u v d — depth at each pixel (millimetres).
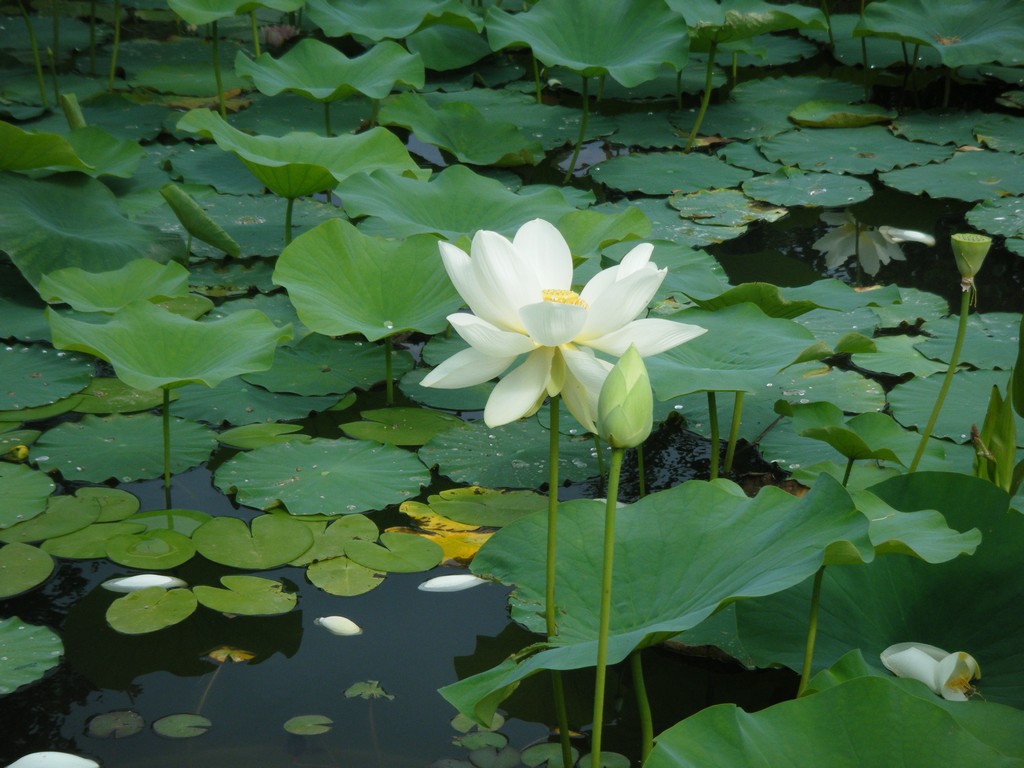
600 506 1920
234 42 6559
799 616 1775
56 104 5230
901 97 5758
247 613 2074
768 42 6734
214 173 4566
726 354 2266
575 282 2994
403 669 1959
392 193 3422
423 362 3217
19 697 1851
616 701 1896
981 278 3812
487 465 2645
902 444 2316
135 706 1841
